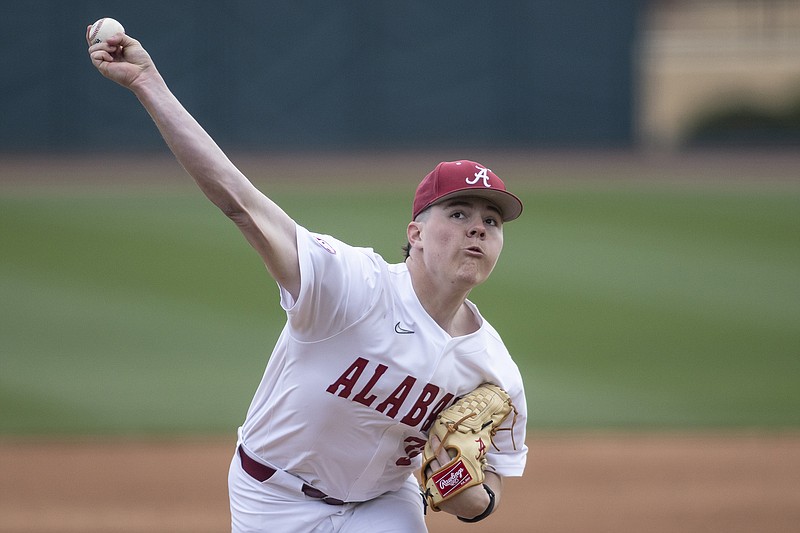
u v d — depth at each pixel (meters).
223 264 53.78
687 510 24.47
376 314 12.16
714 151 107.00
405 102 99.25
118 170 86.31
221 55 97.19
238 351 39.66
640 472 27.56
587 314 45.31
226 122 97.94
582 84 99.75
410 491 14.07
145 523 23.41
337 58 98.00
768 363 38.59
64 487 26.05
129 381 36.03
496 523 23.48
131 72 11.04
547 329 43.06
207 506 24.66
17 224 63.22
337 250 11.99
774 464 28.36
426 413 12.89
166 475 27.14
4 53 95.69
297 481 13.19
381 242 58.84
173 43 96.69
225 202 11.13
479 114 99.88
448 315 12.71
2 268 52.47
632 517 23.95
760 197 74.38
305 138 98.69
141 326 42.81
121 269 52.59
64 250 56.59
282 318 44.38
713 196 74.81
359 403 12.49
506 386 13.46
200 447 29.72
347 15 97.62
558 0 98.88
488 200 12.27
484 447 12.95
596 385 35.94
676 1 123.12
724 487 26.36
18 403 33.56
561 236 61.31
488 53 99.06
